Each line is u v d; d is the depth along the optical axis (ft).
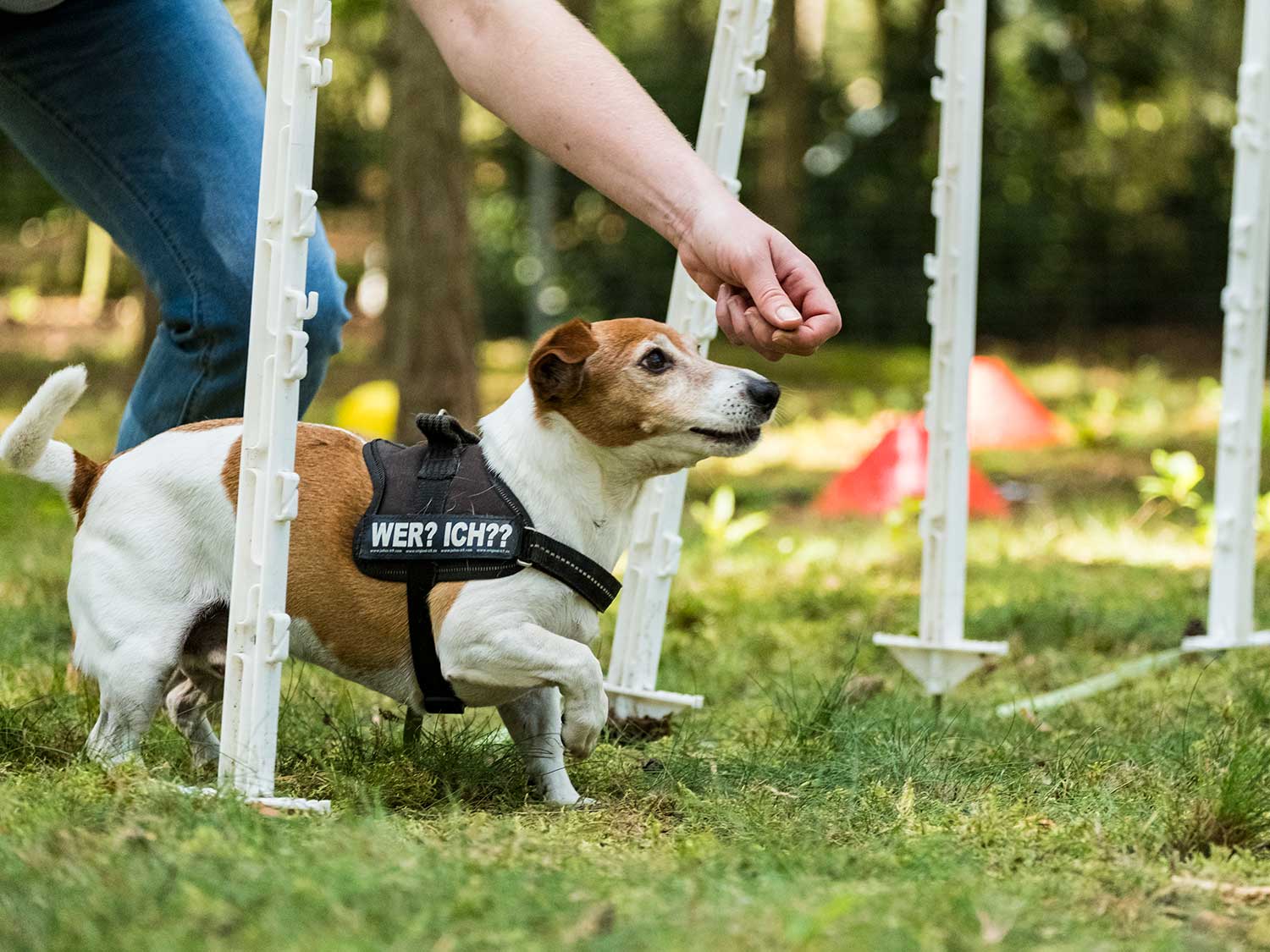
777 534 34.45
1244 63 20.81
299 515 13.60
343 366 71.97
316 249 16.01
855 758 14.65
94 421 51.11
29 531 32.19
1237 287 20.54
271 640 12.46
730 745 16.52
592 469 13.52
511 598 13.12
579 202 80.33
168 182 15.87
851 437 52.54
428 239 40.98
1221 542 20.75
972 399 50.24
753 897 10.12
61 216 86.99
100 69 15.69
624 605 17.43
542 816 13.11
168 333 16.42
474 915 9.54
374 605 13.39
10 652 19.95
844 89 81.00
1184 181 80.23
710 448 13.46
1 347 76.18
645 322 13.85
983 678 20.89
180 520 13.74
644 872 10.82
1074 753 15.23
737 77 17.17
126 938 8.82
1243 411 20.59
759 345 13.05
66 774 13.00
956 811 13.12
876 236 77.92
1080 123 81.71
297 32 12.22
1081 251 80.02
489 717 16.94
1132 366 74.28
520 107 13.58
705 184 13.12
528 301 79.56
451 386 41.29
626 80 13.61
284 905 9.36
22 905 9.30
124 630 13.62
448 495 13.37
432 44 40.75
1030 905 10.36
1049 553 31.04
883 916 9.68
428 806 13.48
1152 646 22.76
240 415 16.61
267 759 12.54
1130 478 41.42
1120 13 80.69
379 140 82.33
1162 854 12.15
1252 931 10.06
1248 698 17.49
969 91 18.67
